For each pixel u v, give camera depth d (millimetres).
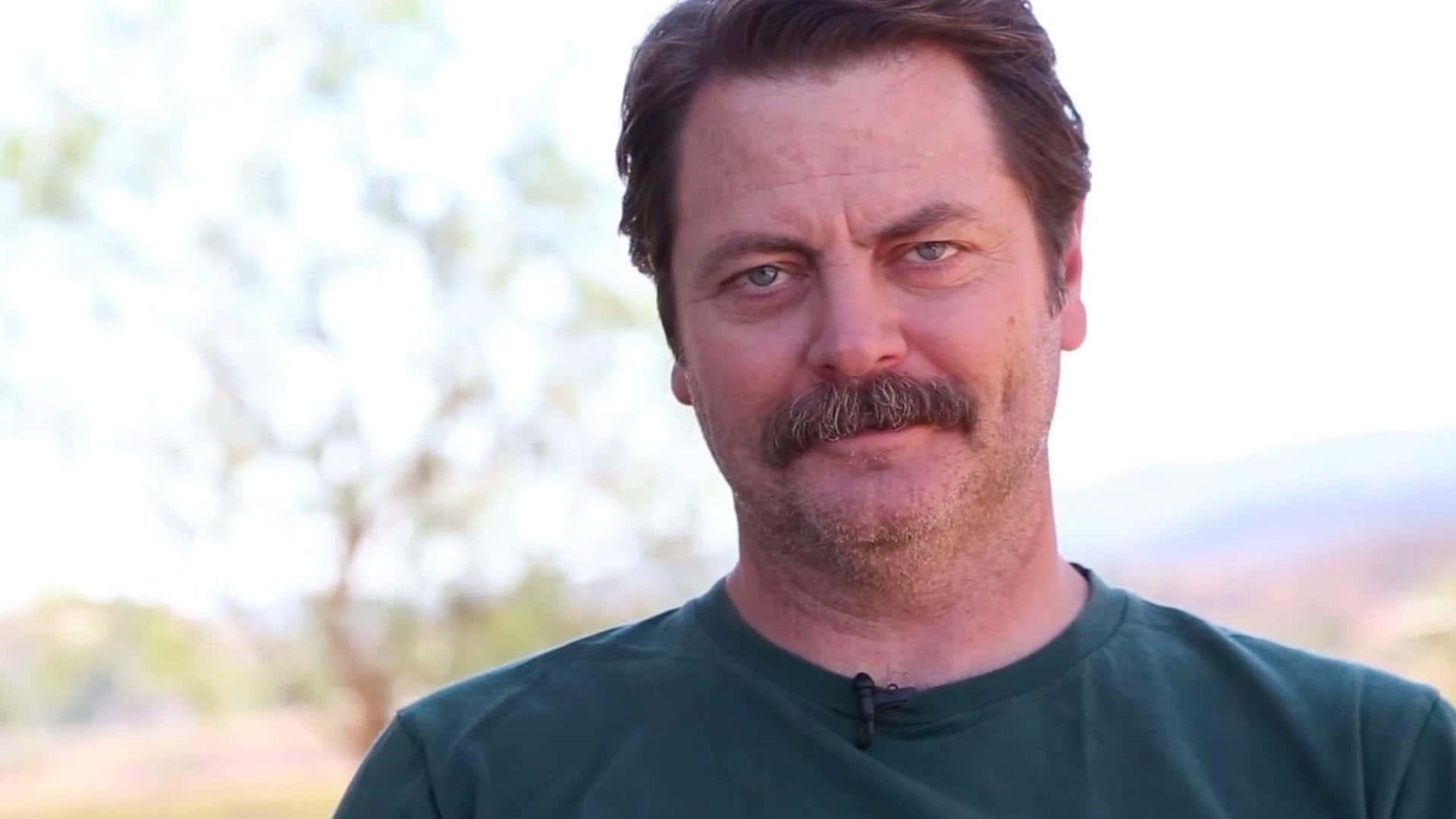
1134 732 1465
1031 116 1479
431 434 10156
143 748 13484
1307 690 1495
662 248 1554
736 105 1443
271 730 13633
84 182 9609
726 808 1454
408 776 1554
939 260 1418
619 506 10172
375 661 10406
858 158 1402
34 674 11977
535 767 1515
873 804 1427
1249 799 1430
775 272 1438
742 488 1466
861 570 1457
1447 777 1431
